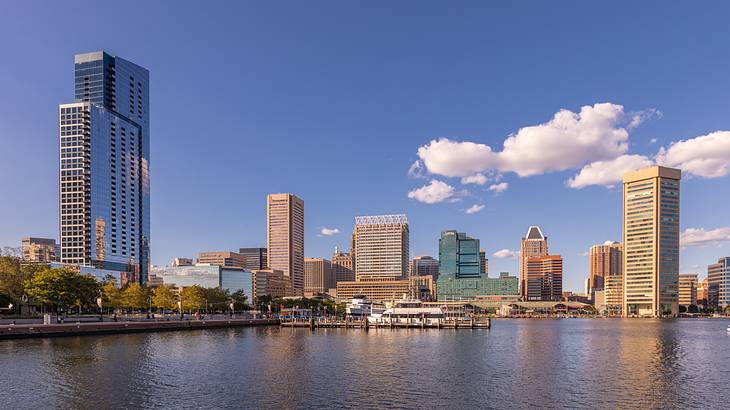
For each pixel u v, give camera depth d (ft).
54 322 471.62
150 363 308.60
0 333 389.80
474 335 563.48
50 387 235.81
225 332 572.10
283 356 352.08
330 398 222.28
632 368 309.83
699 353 395.55
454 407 209.26
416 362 328.08
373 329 647.56
